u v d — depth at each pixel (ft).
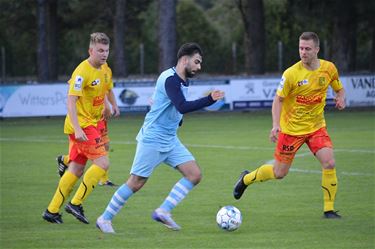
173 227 63.98
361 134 156.04
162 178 98.02
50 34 321.11
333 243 59.36
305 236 62.08
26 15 346.54
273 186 89.92
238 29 399.44
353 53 321.73
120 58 295.48
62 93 204.03
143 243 59.82
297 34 351.87
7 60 341.00
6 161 118.83
